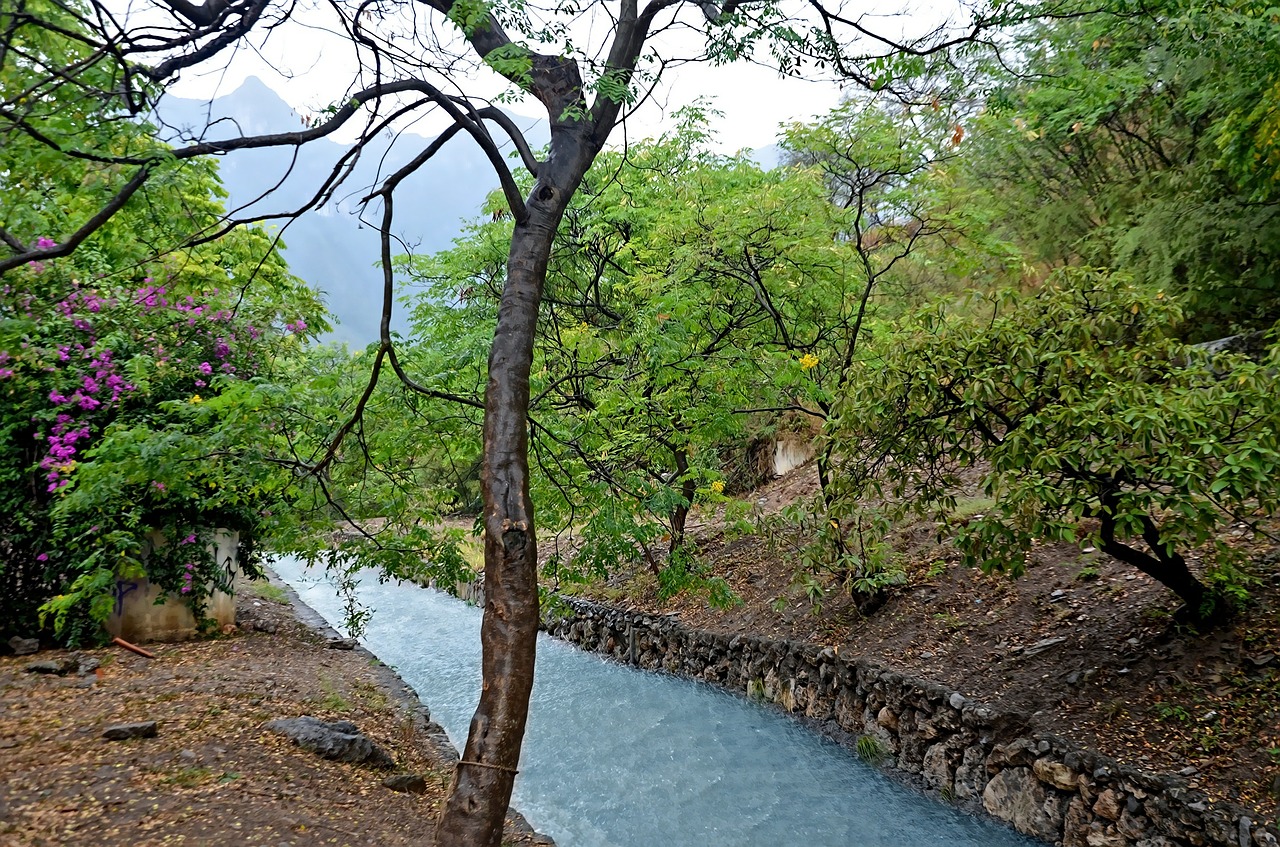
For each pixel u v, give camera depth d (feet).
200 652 22.66
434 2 12.81
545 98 12.73
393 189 11.15
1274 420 12.59
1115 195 30.32
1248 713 13.35
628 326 25.11
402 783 14.78
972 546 15.07
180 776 12.87
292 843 11.15
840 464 18.34
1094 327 14.84
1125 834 13.19
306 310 28.32
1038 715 15.96
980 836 15.29
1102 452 13.17
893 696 19.31
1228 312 26.50
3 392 21.74
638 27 12.73
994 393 14.53
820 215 24.77
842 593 25.49
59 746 13.82
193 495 20.22
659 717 24.04
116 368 22.36
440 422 20.25
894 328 23.15
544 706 26.07
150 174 10.35
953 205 24.62
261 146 10.63
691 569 23.67
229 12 11.28
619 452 23.95
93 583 19.53
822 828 16.25
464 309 29.91
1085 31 23.71
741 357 24.21
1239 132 22.66
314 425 17.31
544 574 22.84
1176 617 16.22
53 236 13.83
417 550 21.27
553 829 16.76
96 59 9.98
